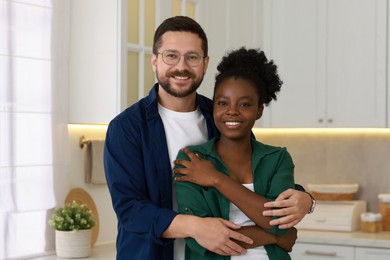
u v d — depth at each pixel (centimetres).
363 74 473
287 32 499
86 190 416
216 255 228
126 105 382
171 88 239
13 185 362
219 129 239
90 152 413
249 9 495
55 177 383
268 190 237
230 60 246
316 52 489
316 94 490
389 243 429
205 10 444
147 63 403
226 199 230
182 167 234
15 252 371
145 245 236
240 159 239
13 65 365
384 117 467
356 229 480
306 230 479
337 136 523
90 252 380
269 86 247
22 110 368
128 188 234
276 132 543
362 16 473
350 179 518
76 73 393
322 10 487
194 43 238
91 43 387
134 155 237
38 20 376
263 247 231
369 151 513
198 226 218
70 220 371
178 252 242
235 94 232
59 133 385
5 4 362
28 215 378
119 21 375
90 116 388
